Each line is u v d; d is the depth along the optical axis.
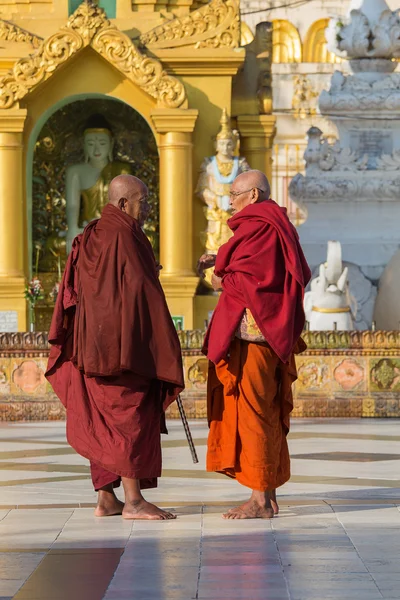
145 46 38.62
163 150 38.16
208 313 38.28
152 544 12.67
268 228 14.44
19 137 37.94
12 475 19.12
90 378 14.51
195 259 38.56
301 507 15.03
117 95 38.53
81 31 37.75
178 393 14.53
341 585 10.72
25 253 38.50
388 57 40.31
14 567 11.60
